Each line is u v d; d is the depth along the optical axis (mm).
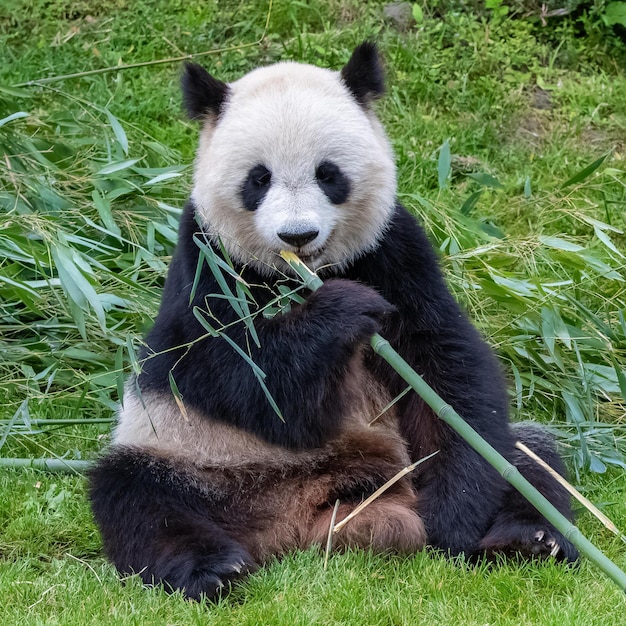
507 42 19500
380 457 9094
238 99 9359
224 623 7531
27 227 12469
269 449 9031
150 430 9312
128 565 8367
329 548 8422
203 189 9305
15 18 20281
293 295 8891
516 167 17312
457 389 9070
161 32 19766
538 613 7613
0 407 11945
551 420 11688
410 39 19281
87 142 14664
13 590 8156
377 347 8344
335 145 8922
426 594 7867
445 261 12641
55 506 9859
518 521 8672
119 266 13148
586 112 18266
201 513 8797
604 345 12164
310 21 19953
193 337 9125
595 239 15391
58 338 12680
